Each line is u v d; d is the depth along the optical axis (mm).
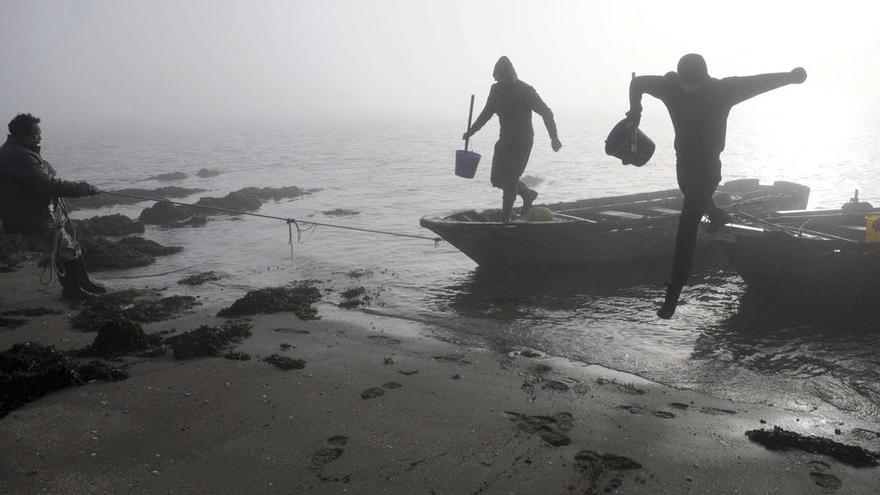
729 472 4562
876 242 8336
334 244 13875
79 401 5711
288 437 5020
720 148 4453
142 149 51969
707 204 4473
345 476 4457
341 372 6445
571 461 4688
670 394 6039
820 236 9164
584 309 8992
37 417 5387
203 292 10195
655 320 8508
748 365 6891
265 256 12898
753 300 9430
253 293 9039
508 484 4379
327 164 36625
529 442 4969
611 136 4863
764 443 4996
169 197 23828
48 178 8648
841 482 4441
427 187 25109
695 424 5352
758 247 9047
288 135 72875
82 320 8383
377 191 24188
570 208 13344
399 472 4512
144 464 4625
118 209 21547
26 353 6738
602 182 26328
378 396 5832
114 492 4266
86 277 9758
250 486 4332
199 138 68250
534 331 7996
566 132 73750
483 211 12289
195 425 5230
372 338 7637
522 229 10523
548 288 10133
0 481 4406
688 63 4375
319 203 21344
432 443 4938
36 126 8836
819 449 4863
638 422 5375
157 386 6047
